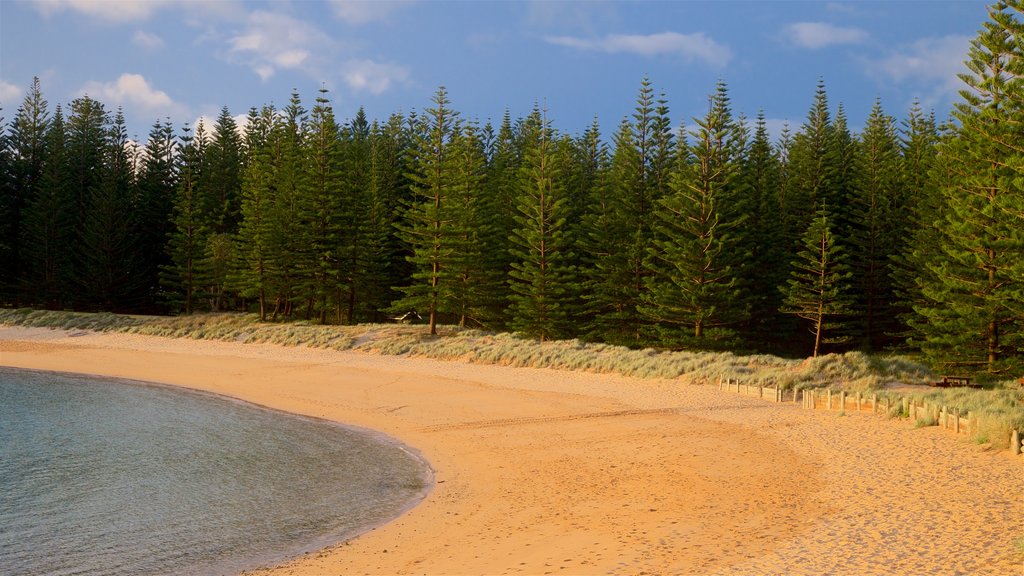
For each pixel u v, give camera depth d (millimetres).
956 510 11109
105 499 14172
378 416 23391
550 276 45031
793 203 51406
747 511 11945
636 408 23219
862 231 47562
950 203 35000
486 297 49000
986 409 18656
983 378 30719
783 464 15477
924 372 26797
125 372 34719
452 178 45531
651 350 33375
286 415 24047
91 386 30938
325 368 34719
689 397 24812
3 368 36281
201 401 27031
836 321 48938
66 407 25672
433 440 19609
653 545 10188
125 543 11539
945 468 14102
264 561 10570
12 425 22266
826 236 42344
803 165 52062
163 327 47125
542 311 45094
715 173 43344
